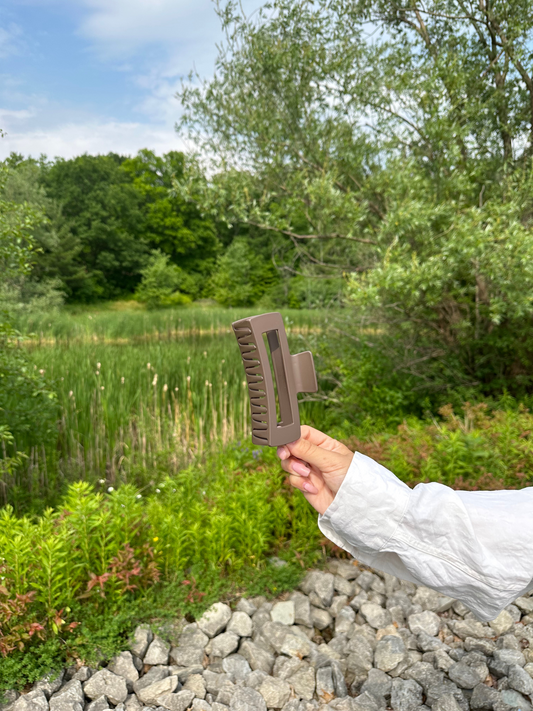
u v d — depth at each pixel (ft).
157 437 16.28
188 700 6.66
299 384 2.50
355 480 2.42
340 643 7.97
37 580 7.57
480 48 18.89
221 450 14.94
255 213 19.01
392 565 2.72
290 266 24.88
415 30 19.21
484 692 6.59
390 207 18.56
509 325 19.36
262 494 10.25
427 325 21.49
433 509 2.38
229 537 9.53
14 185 77.87
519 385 20.08
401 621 8.45
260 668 7.49
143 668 7.45
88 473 14.83
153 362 23.11
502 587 2.31
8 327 11.83
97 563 8.30
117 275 143.43
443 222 17.69
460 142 18.13
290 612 8.54
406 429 13.35
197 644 7.82
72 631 7.52
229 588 8.94
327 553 10.11
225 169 20.26
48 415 13.67
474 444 11.57
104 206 139.44
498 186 18.17
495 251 15.16
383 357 20.59
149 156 172.65
